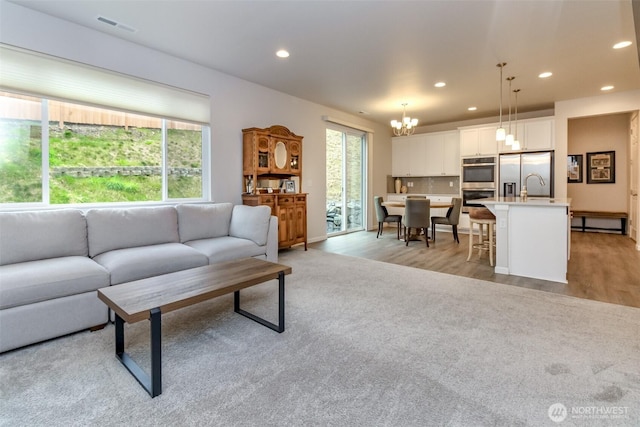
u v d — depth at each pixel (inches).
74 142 131.2
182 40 137.9
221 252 126.5
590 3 109.4
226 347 81.5
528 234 142.9
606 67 166.7
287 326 93.4
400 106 245.6
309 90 206.1
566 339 84.5
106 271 95.9
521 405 59.5
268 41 138.7
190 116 162.2
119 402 60.7
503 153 258.1
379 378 68.1
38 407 59.1
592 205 281.7
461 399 61.2
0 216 96.7
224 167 177.9
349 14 117.2
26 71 113.7
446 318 98.7
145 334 89.2
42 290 82.4
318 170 241.8
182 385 65.8
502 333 88.4
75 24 123.9
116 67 135.6
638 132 206.1
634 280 136.6
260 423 55.2
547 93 211.5
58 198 127.6
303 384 66.1
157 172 155.9
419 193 330.3
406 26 125.8
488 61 159.2
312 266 162.9
